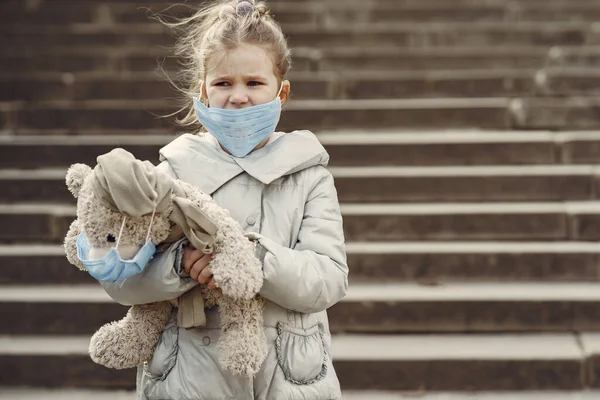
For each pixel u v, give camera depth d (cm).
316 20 819
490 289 490
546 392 431
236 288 208
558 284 502
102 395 433
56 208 552
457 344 454
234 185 237
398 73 714
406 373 431
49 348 447
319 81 675
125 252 206
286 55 244
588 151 594
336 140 601
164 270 214
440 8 822
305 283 223
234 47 232
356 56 727
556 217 534
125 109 641
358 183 566
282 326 231
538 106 635
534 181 564
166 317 234
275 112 236
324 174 247
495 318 467
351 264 507
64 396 431
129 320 232
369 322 469
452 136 615
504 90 676
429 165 595
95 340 231
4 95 682
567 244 524
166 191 207
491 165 595
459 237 536
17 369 439
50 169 596
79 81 681
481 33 773
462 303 467
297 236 238
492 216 535
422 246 521
